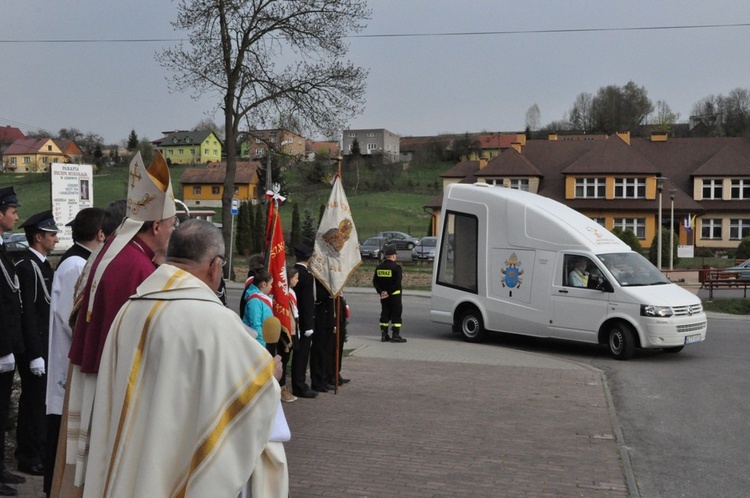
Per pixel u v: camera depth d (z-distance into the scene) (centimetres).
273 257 895
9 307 584
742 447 826
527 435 820
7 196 583
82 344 360
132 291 349
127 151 10694
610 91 12256
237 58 3281
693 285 3027
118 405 284
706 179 5634
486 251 1623
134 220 366
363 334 1791
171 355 277
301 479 652
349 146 13012
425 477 664
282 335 905
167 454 273
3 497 563
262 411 277
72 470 346
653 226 5569
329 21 3219
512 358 1412
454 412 929
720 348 1603
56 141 10175
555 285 1519
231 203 3356
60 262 535
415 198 8538
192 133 11631
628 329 1425
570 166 5697
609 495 625
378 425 855
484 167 5984
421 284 3125
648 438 861
